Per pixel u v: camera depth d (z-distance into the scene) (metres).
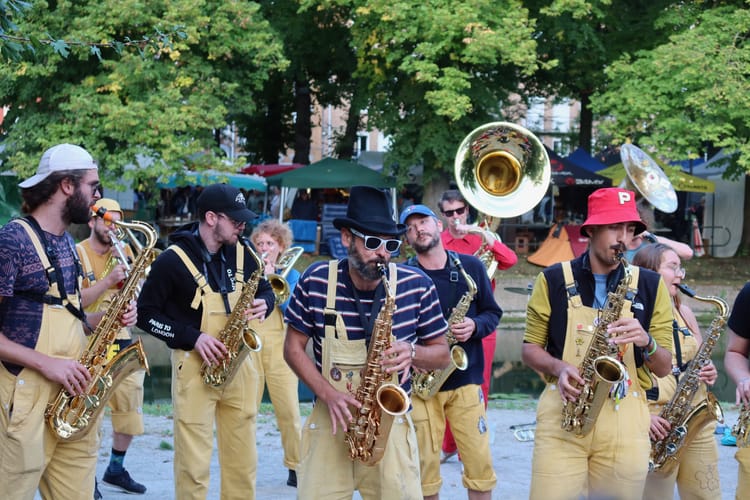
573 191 26.97
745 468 4.31
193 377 4.93
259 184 23.92
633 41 22.64
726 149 19.64
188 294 4.92
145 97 19.39
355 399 3.87
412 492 4.05
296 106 28.36
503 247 6.50
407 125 21.66
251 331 5.07
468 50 19.39
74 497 4.22
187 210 26.72
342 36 24.48
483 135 7.22
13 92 20.09
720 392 11.59
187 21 19.11
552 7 19.94
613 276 4.40
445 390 5.25
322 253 22.89
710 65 19.25
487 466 5.31
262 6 22.98
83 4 18.80
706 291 20.05
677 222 25.89
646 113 19.70
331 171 22.14
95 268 6.03
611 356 4.25
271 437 8.11
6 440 3.91
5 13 5.78
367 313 3.97
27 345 3.92
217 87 19.95
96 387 4.22
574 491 4.27
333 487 4.00
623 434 4.27
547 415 4.40
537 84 25.44
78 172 4.04
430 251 5.41
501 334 16.97
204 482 4.95
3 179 20.38
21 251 3.89
